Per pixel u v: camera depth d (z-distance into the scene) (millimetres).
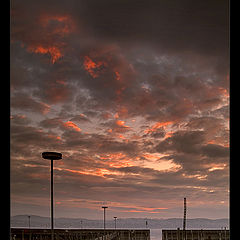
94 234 50594
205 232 50438
